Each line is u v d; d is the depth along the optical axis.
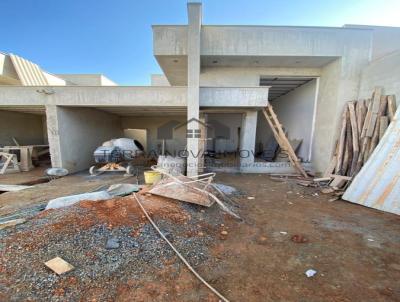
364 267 2.33
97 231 2.60
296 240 2.92
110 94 6.82
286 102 10.84
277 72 7.73
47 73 10.41
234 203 4.40
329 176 6.28
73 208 3.14
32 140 10.73
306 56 6.65
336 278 2.14
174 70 8.28
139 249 2.45
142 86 6.73
